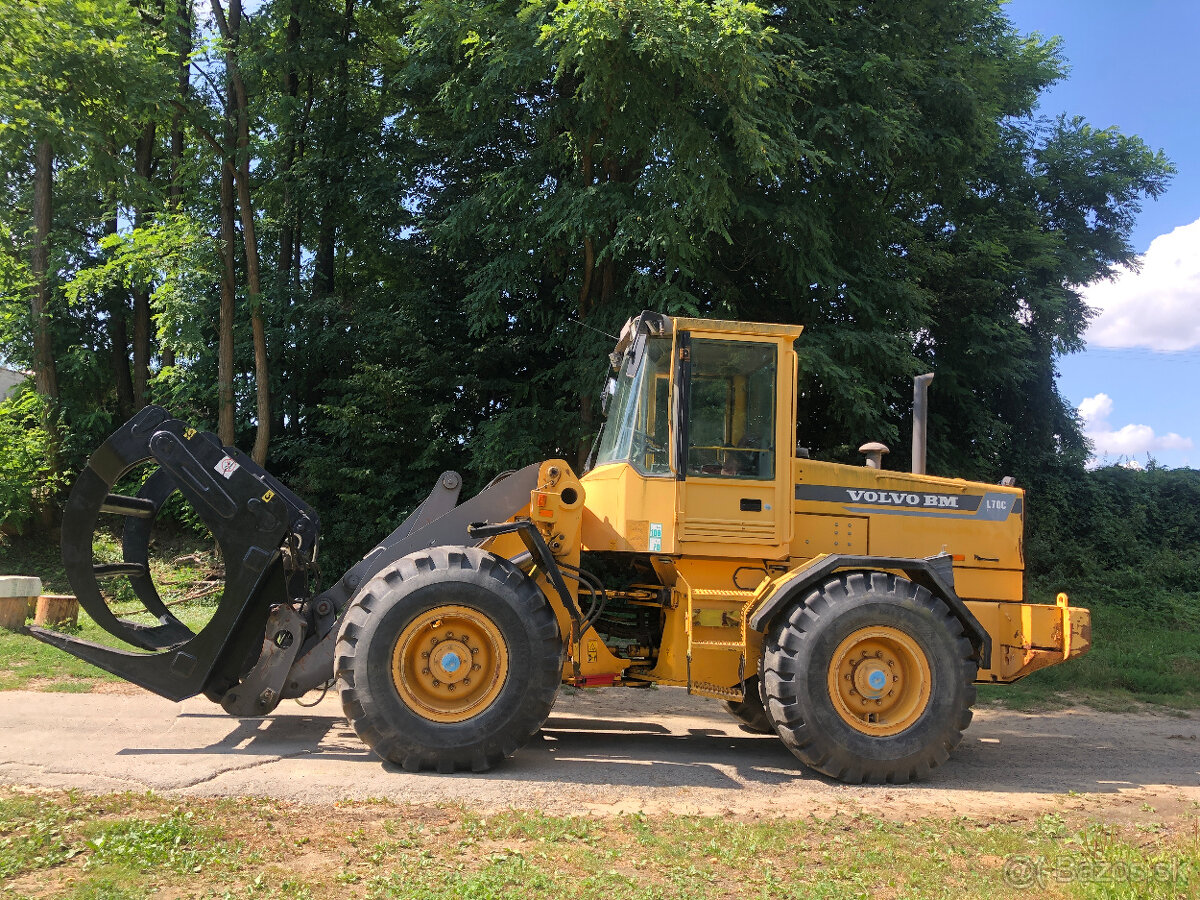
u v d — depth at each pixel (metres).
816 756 5.14
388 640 4.94
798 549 5.93
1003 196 18.95
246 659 5.50
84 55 12.29
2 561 14.00
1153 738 7.20
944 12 13.83
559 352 14.90
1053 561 17.62
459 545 5.68
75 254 15.87
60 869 3.30
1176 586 17.78
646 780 5.05
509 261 12.48
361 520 14.09
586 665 5.72
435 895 3.19
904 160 13.67
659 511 5.64
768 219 11.80
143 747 5.25
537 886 3.34
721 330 5.71
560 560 5.68
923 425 6.59
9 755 4.89
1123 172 19.98
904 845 4.03
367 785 4.58
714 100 10.99
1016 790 5.23
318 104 17.20
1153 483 20.52
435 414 14.00
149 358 16.95
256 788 4.42
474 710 5.03
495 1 12.00
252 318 14.98
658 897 3.31
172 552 14.33
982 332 15.77
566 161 12.27
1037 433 19.36
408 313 15.04
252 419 16.34
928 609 5.28
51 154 14.97
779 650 5.23
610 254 12.53
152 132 16.45
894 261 14.23
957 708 5.25
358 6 17.02
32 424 15.24
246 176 14.96
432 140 15.90
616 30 9.66
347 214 16.22
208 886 3.21
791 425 5.77
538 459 12.84
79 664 7.71
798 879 3.57
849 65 11.91
